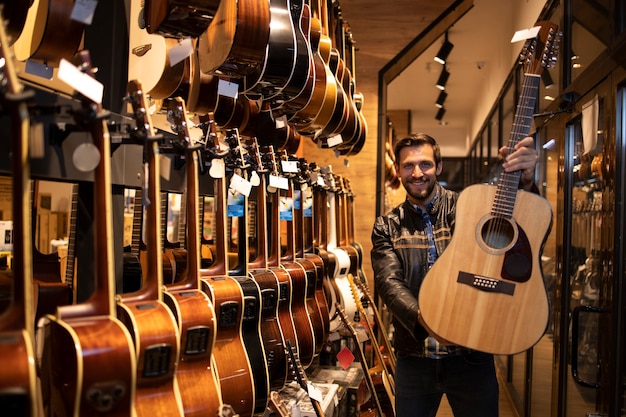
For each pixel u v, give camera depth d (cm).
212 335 153
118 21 168
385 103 501
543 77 374
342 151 334
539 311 186
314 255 299
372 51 485
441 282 194
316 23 233
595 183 249
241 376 177
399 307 215
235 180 192
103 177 128
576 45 289
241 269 206
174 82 206
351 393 302
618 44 211
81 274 154
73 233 165
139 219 218
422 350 236
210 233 445
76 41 160
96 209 127
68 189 349
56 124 131
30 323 105
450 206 247
